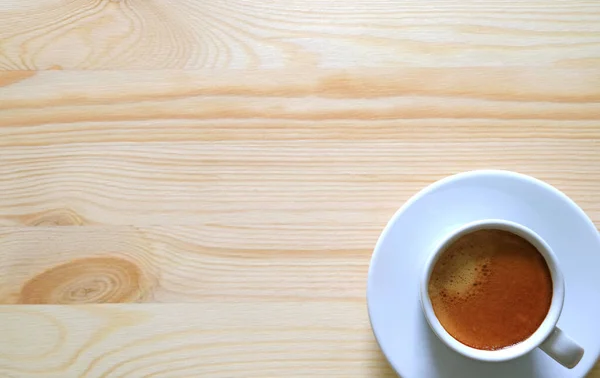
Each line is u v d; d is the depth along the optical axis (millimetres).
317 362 469
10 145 490
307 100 487
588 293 446
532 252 437
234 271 477
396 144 483
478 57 488
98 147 489
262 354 471
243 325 472
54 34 500
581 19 489
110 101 491
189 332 473
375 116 484
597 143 480
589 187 478
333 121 485
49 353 474
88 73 494
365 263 475
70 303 478
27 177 488
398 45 490
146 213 483
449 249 440
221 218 481
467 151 482
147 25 498
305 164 483
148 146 488
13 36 500
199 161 486
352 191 481
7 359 474
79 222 484
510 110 483
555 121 482
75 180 487
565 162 480
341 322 472
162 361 471
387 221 478
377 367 469
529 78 485
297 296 474
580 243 447
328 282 474
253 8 496
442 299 439
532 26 489
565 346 424
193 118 489
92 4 501
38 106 492
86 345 474
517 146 481
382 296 447
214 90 490
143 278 478
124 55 496
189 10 498
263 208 481
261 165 484
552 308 428
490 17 491
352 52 490
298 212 480
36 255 482
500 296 437
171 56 494
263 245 478
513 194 449
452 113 483
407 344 445
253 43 493
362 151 483
